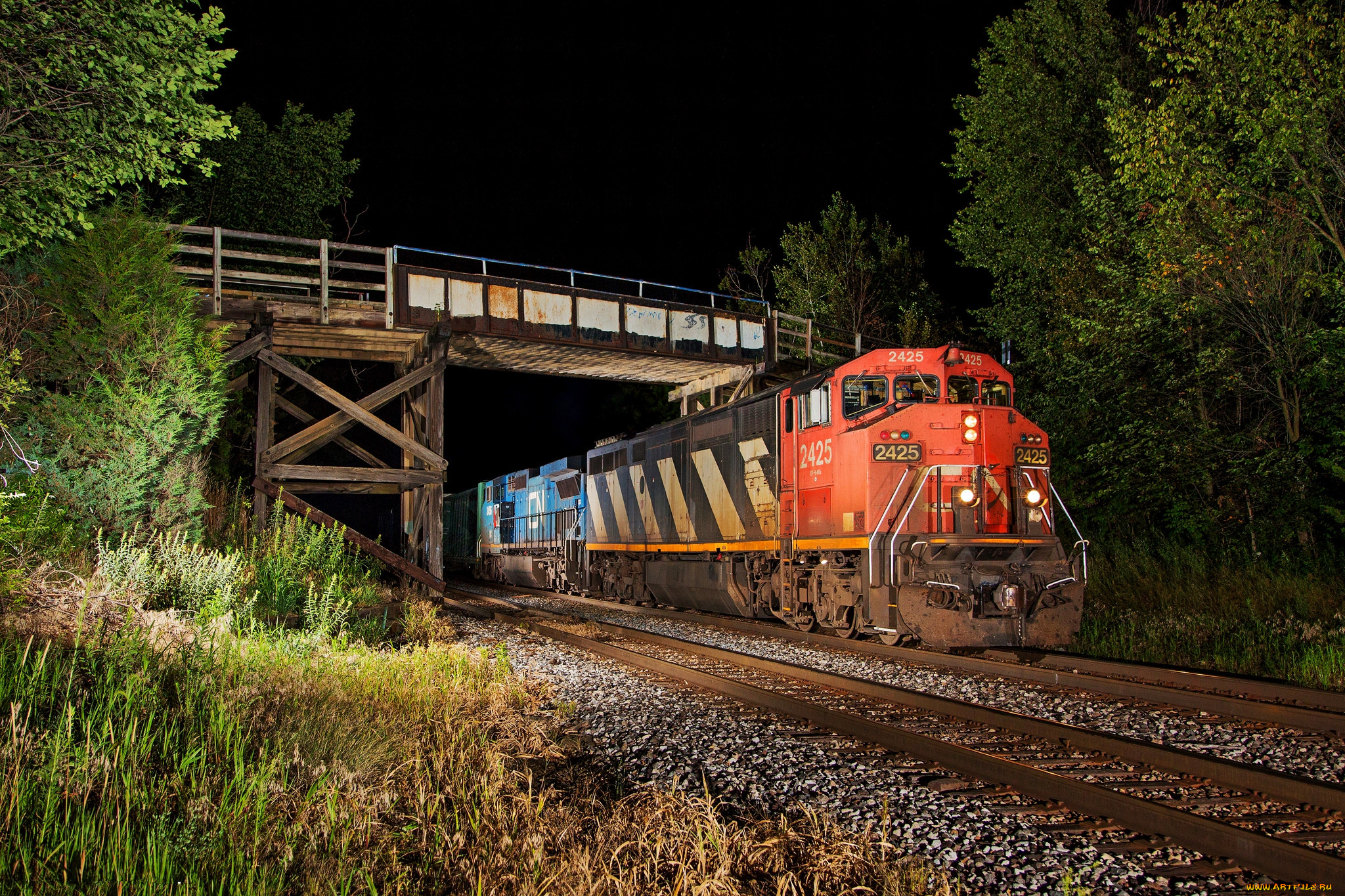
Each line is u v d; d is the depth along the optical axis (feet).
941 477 36.35
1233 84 43.75
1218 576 44.52
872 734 21.56
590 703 26.27
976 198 72.90
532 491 92.27
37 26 23.84
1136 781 18.56
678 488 56.29
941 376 38.01
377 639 35.29
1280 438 49.62
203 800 13.32
